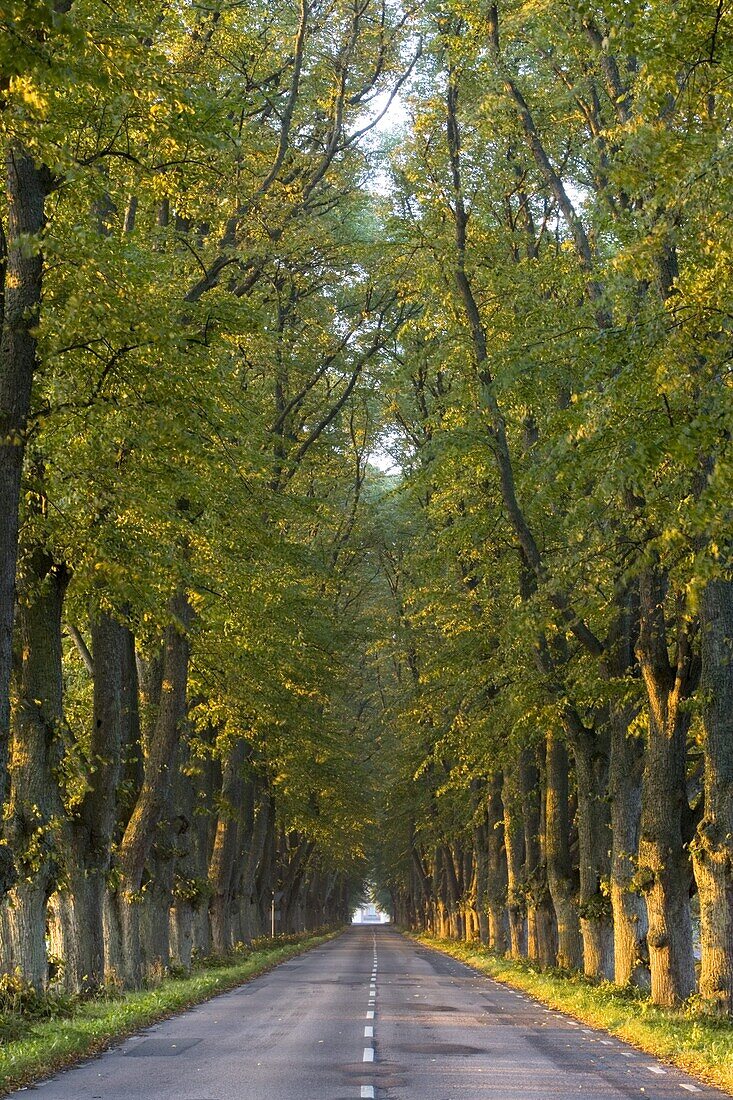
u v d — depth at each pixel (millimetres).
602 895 47156
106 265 25797
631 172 21906
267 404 57062
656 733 35812
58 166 22672
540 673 44781
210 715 58781
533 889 61344
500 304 43188
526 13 34125
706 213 21359
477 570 51312
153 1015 36000
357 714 128500
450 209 44500
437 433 44906
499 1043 29641
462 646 55156
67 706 51000
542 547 46000
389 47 50281
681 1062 25547
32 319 24781
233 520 39000
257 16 47281
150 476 31141
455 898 126875
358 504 83500
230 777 74750
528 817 66500
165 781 45031
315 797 105250
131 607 36906
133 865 43969
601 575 30531
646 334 22281
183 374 28750
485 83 40281
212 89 38250
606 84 34938
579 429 22906
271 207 43219
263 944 97688
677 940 35094
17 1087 21641
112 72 22594
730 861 30891
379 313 60344
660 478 25297
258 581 43094
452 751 65938
